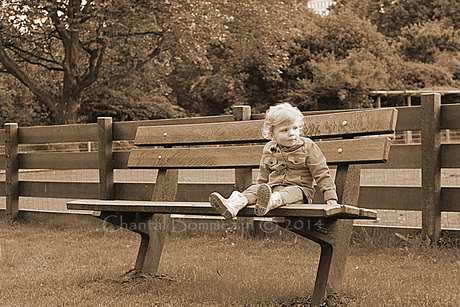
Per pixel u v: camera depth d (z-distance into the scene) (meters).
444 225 7.07
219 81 37.53
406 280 4.32
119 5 24.27
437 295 3.79
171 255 5.57
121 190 7.32
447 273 4.48
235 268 4.87
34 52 27.41
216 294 3.94
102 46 26.41
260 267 4.92
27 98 33.78
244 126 4.36
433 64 41.59
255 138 4.29
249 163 4.23
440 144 5.39
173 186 4.71
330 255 3.60
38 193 8.20
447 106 5.33
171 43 27.92
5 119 33.28
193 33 24.84
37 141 8.20
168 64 29.56
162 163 4.64
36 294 4.14
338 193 3.67
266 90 38.12
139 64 28.86
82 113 35.94
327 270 3.58
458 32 44.62
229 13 26.56
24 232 7.41
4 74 31.55
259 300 3.76
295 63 37.94
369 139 3.59
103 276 4.59
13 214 8.31
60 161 7.91
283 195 3.40
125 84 33.00
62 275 4.75
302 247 5.77
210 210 3.46
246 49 31.67
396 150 5.65
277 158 3.68
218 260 5.28
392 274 4.52
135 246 6.16
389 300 3.65
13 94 33.53
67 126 7.85
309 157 3.56
